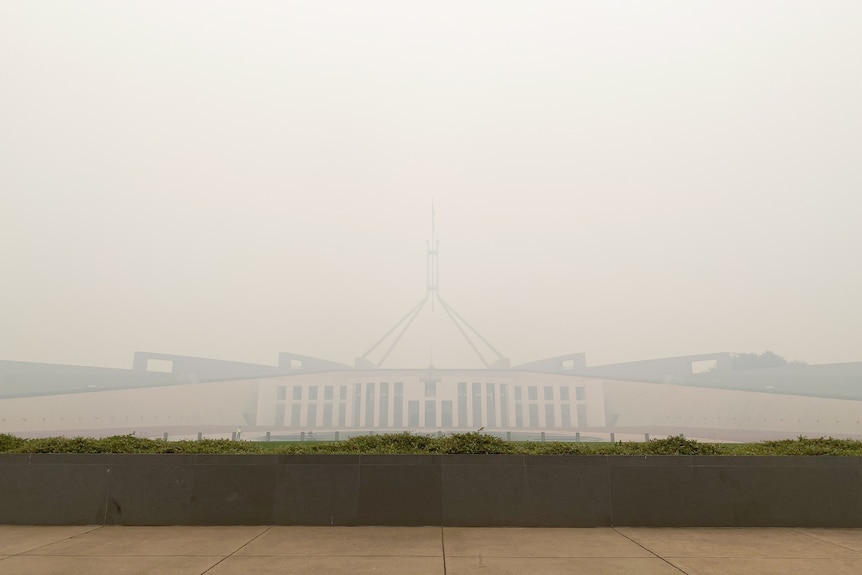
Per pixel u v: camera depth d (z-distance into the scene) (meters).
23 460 10.58
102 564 7.79
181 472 10.47
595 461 10.48
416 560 8.02
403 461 10.48
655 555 8.32
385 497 10.36
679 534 9.68
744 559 8.10
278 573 7.39
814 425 47.69
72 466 10.54
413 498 10.35
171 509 10.36
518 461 10.48
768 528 10.15
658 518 10.27
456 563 7.88
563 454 10.90
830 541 9.20
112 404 52.59
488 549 8.66
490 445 11.09
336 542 9.08
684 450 11.20
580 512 10.29
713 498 10.32
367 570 7.54
